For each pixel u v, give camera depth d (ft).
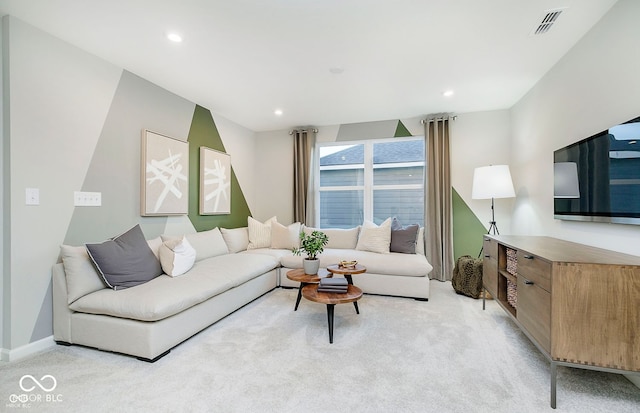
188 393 5.44
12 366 6.37
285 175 16.71
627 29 6.08
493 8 6.51
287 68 9.36
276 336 7.86
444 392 5.49
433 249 13.97
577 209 7.60
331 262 11.84
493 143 13.61
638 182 5.63
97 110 8.54
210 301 8.36
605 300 5.03
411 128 14.79
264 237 14.32
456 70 9.56
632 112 5.96
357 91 11.30
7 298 6.69
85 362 6.53
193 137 12.37
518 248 6.99
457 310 9.84
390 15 6.73
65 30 7.25
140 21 6.91
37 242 7.16
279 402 5.20
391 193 15.48
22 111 6.88
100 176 8.61
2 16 6.66
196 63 8.98
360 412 4.95
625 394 5.47
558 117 8.94
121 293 7.09
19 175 6.83
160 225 10.71
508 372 6.16
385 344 7.39
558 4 6.41
